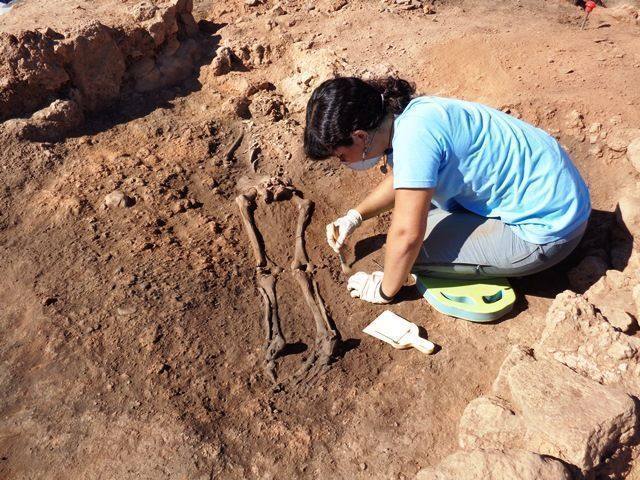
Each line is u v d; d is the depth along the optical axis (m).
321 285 3.05
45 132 3.93
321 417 2.45
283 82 4.45
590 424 2.04
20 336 2.77
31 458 2.31
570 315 2.44
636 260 2.89
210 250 3.23
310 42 4.65
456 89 4.11
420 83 4.21
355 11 5.26
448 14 5.34
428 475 2.00
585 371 2.32
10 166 3.72
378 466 2.28
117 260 3.13
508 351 2.65
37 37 3.97
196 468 2.26
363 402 2.50
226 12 5.42
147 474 2.24
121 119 4.21
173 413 2.45
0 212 3.45
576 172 2.66
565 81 4.01
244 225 3.40
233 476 2.25
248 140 4.01
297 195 3.53
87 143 3.97
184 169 3.77
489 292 2.83
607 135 3.56
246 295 3.01
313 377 2.61
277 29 4.89
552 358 2.37
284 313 2.90
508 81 4.06
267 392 2.55
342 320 2.88
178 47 4.60
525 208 2.57
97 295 2.94
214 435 2.38
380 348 2.73
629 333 2.54
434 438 2.36
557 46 4.46
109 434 2.38
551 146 2.59
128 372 2.60
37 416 2.45
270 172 3.74
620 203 3.05
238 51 4.60
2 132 3.84
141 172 3.72
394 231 2.50
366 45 4.69
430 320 2.84
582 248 3.14
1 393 2.54
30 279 3.04
